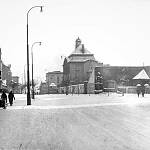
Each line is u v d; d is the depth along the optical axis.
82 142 8.17
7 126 12.09
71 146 7.59
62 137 9.09
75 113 18.53
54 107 25.39
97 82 82.88
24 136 9.38
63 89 111.00
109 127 11.35
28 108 24.53
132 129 10.73
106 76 86.38
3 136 9.41
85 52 112.25
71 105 28.09
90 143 8.00
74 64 108.25
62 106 26.64
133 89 81.56
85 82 88.62
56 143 8.06
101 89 83.06
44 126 11.94
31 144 7.96
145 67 90.75
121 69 88.44
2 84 71.56
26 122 13.59
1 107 26.00
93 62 108.75
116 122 13.04
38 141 8.42
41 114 18.19
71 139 8.70
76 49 113.06
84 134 9.64
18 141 8.45
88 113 18.36
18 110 22.28
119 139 8.62
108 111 19.67
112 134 9.59
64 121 13.77
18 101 40.19
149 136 9.14
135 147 7.38
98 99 42.91
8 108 24.92
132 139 8.60
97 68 86.12
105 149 7.14
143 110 20.22
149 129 10.72
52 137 9.11
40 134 9.76
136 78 87.00
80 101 36.91
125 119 14.30
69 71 108.75
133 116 15.84
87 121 13.61
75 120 14.14
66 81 110.69
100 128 11.08
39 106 27.12
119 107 23.75
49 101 38.25
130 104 27.84
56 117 15.91
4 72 104.88
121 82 86.69
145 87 79.38
